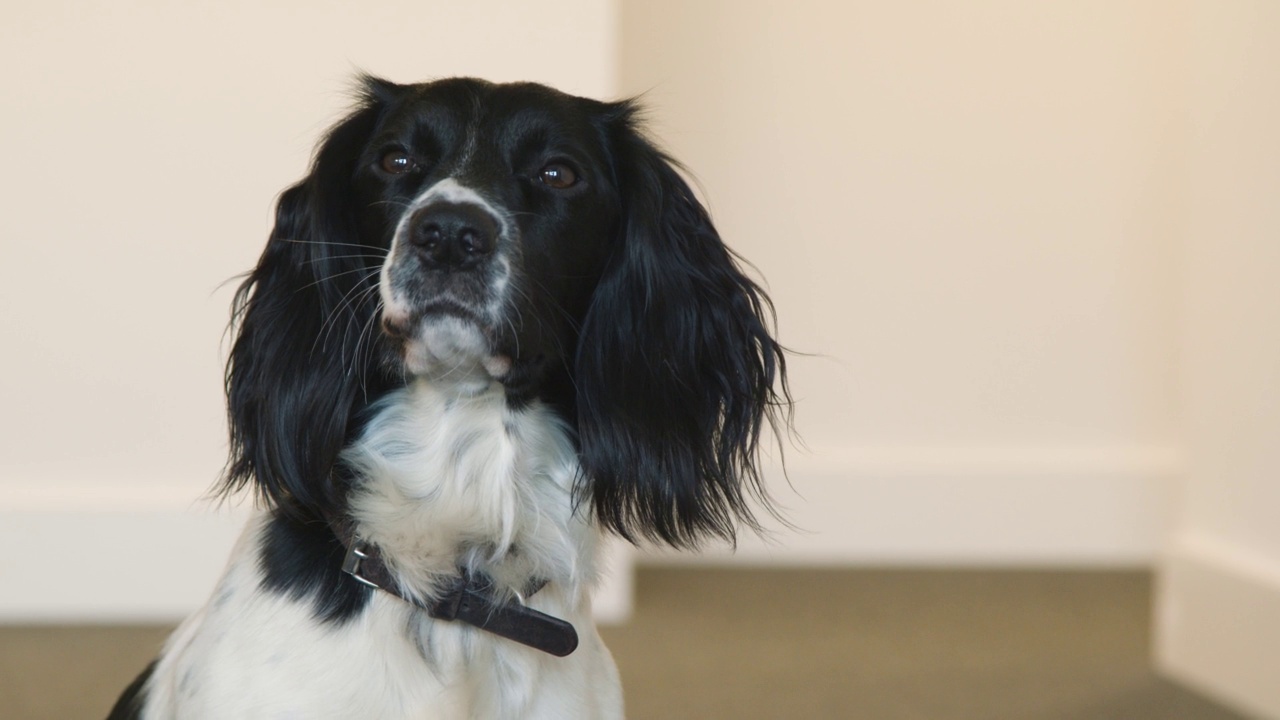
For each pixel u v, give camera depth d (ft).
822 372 16.49
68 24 13.14
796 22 16.08
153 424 13.69
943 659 12.73
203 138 13.37
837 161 16.28
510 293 6.17
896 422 16.65
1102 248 16.60
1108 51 16.37
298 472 6.57
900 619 14.08
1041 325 16.66
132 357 13.60
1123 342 16.75
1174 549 12.35
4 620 13.64
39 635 13.12
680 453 7.15
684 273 7.25
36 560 13.66
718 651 12.83
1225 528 11.88
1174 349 16.74
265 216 13.51
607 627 13.60
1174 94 16.46
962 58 16.25
